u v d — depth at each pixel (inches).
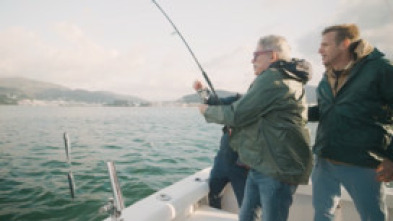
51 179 306.5
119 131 957.2
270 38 56.7
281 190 51.8
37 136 826.8
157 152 490.0
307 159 53.2
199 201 88.0
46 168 366.6
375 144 54.9
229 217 82.2
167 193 78.4
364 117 55.0
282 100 51.3
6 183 290.5
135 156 450.3
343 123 57.5
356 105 55.6
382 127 54.7
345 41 56.6
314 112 68.0
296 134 51.7
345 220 78.4
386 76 52.0
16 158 446.6
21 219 198.1
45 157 453.7
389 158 52.9
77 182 289.6
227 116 54.9
